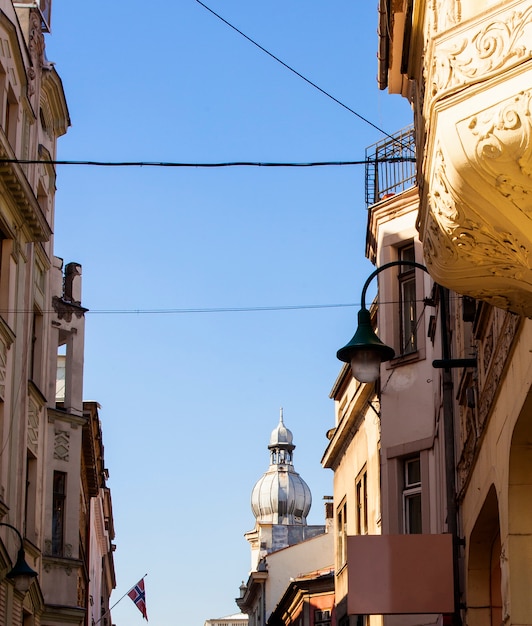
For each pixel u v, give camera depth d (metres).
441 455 22.55
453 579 16.61
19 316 27.39
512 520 12.53
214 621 134.00
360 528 33.09
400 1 13.85
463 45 8.80
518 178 8.47
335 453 38.12
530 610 12.38
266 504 124.81
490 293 10.25
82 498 45.03
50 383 36.81
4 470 25.72
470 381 16.86
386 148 27.22
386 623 25.53
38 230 28.20
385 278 27.05
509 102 8.36
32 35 29.33
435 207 9.52
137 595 57.72
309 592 47.53
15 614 26.48
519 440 12.21
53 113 33.50
